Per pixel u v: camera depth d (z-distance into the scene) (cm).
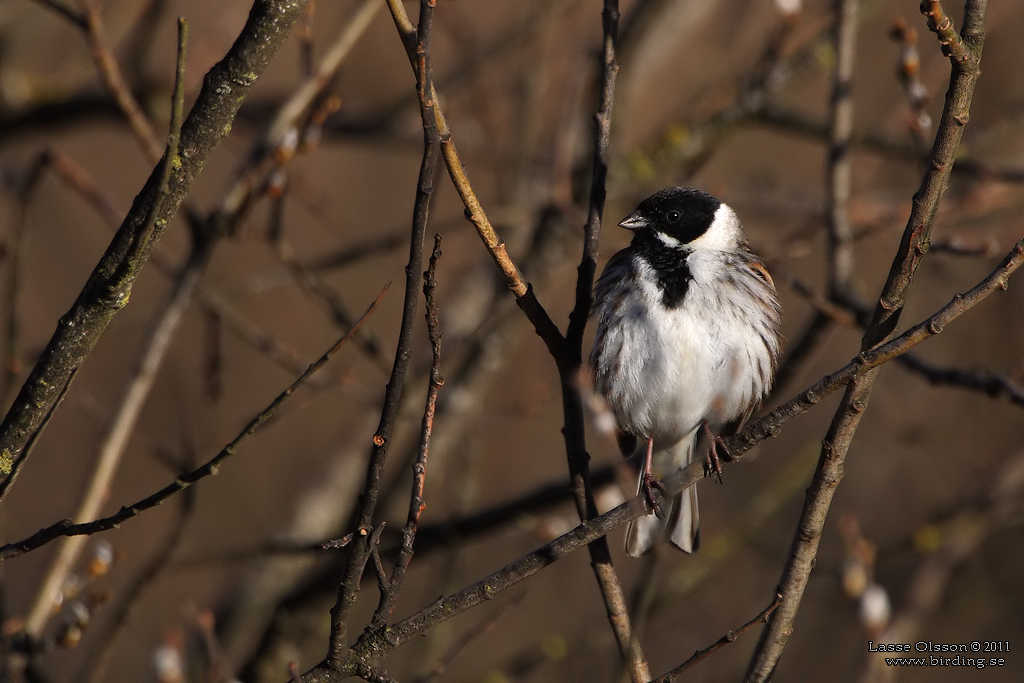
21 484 1360
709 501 1401
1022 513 1097
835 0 1001
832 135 959
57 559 729
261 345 962
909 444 1249
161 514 1355
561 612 1354
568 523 926
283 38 486
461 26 1179
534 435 1412
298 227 1530
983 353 1377
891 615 1092
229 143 1173
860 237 970
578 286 598
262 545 1069
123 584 1302
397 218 1603
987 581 1291
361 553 506
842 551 1355
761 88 1212
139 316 1076
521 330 1124
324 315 1499
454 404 1082
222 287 1087
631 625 554
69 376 516
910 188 1448
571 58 1255
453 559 1001
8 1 1076
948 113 503
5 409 733
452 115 1238
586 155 1220
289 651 1040
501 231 1238
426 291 489
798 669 1292
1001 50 1355
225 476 1401
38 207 1435
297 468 1421
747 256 867
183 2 1356
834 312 891
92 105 1130
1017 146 1306
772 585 1322
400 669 1230
